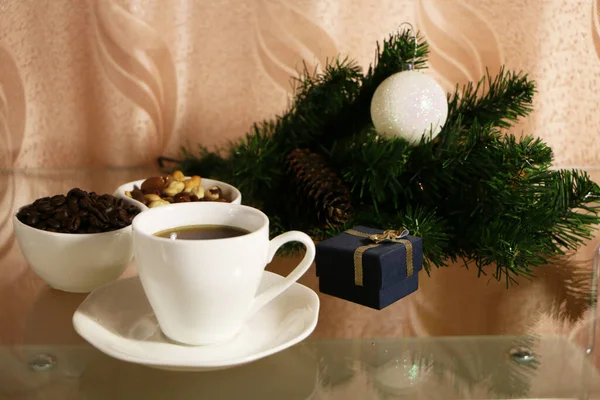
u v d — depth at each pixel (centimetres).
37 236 72
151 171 106
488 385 69
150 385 68
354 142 88
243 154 91
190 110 107
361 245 76
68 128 106
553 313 76
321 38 105
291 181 86
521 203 80
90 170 106
